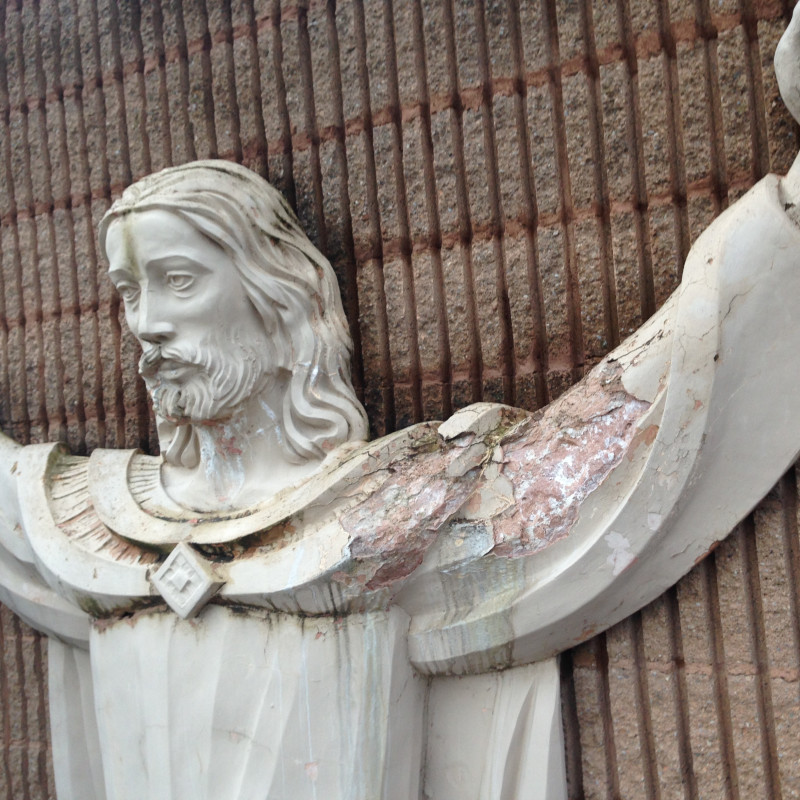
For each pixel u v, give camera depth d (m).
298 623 1.67
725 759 1.52
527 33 1.73
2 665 2.27
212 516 1.81
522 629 1.58
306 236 1.90
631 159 1.64
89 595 1.84
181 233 1.73
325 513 1.68
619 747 1.60
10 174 2.31
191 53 2.08
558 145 1.71
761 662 1.50
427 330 1.81
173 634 1.77
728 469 1.45
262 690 1.69
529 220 1.74
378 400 1.87
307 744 1.65
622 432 1.51
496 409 1.66
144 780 1.80
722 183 1.58
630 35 1.66
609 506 1.51
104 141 2.21
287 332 1.80
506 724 1.65
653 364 1.49
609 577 1.51
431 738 1.72
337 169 1.91
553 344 1.71
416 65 1.82
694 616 1.54
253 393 1.79
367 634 1.63
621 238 1.65
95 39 2.21
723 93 1.56
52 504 1.99
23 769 2.22
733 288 1.39
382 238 1.86
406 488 1.64
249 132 2.01
